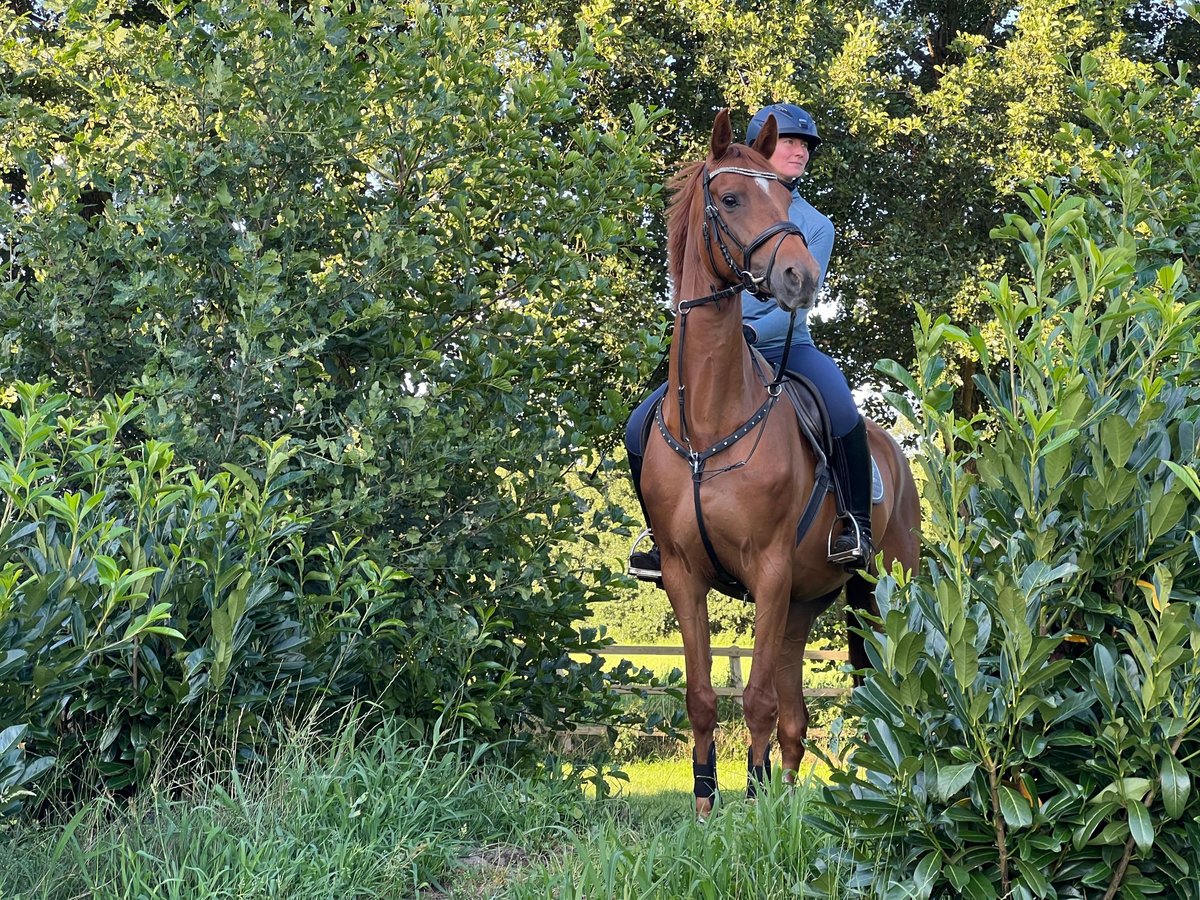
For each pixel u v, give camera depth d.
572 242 5.84
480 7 5.62
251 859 3.13
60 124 5.32
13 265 5.11
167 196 4.71
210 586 3.96
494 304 5.75
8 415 3.20
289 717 4.37
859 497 4.69
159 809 3.50
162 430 4.39
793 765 5.17
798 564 4.60
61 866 3.09
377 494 5.03
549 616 5.38
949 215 14.38
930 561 2.98
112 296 4.95
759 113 5.21
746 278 4.13
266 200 5.07
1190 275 4.49
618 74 12.95
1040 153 12.64
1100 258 2.75
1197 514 2.73
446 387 5.15
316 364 5.08
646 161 5.66
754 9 13.62
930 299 13.34
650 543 7.14
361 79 5.45
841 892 3.01
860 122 13.11
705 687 4.41
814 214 5.03
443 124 5.40
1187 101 5.00
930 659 2.71
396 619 4.66
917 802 2.75
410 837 3.65
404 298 5.48
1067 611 2.87
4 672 3.00
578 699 5.45
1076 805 2.65
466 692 4.86
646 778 9.27
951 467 2.76
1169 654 2.49
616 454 13.25
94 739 3.85
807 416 4.63
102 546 3.40
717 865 3.12
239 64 5.15
